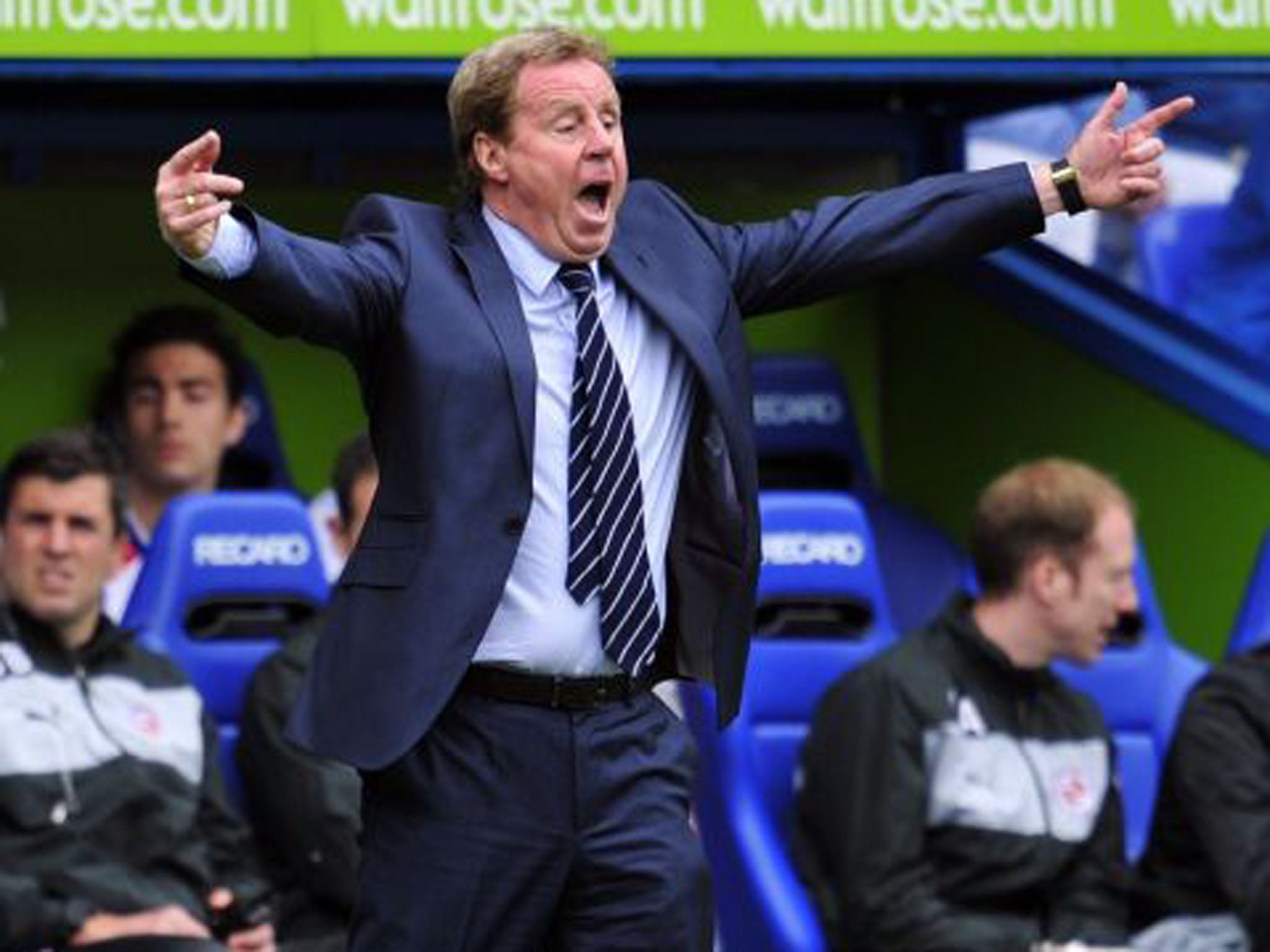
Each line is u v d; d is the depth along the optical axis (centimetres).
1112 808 1727
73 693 1622
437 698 1141
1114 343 2105
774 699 1791
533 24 1752
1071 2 1872
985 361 2206
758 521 1180
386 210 1177
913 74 1850
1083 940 1694
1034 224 1215
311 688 1166
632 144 2208
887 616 1820
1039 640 1703
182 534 1750
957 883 1683
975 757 1688
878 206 1217
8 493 1627
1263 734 1730
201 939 1566
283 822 1677
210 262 1092
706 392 1180
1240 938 1723
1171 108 1209
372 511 1166
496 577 1145
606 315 1184
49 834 1592
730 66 1823
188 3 1756
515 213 1178
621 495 1166
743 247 1213
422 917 1166
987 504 1717
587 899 1185
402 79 1811
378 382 1166
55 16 1742
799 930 1673
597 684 1177
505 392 1151
